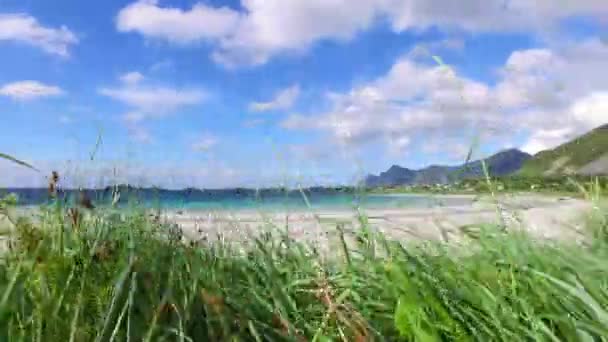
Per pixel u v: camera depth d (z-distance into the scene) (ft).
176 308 6.61
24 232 7.32
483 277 7.99
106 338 6.31
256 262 9.95
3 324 5.91
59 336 6.03
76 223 8.27
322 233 10.33
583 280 6.79
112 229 9.46
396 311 6.91
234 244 10.90
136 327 6.49
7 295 5.85
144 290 7.28
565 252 7.85
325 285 7.98
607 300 6.47
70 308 6.50
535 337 6.16
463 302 7.09
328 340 6.99
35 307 6.22
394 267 7.57
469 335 6.64
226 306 7.58
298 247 10.64
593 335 6.18
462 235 9.39
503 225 8.59
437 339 6.40
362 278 8.93
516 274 7.49
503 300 6.87
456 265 8.46
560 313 6.62
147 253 8.67
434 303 6.85
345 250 9.21
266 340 7.41
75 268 7.09
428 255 8.87
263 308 8.16
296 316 7.89
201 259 9.35
